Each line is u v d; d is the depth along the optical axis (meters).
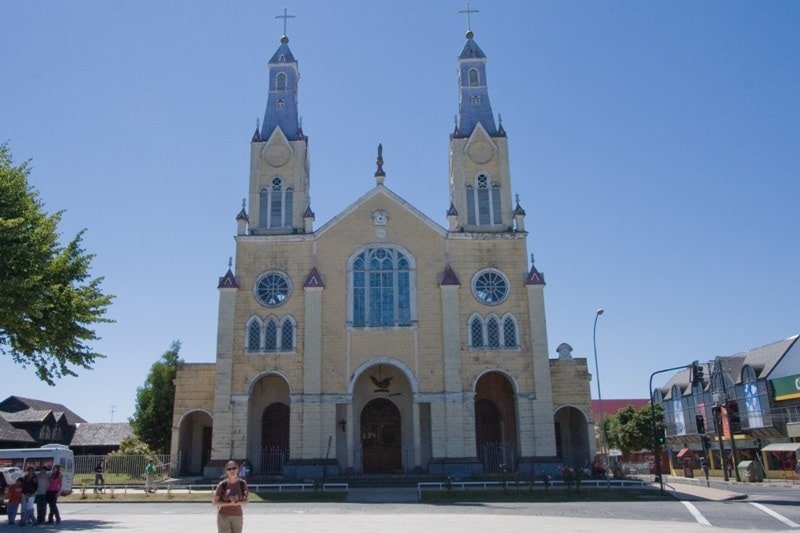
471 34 59.12
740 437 71.69
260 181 53.34
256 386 49.97
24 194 29.66
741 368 71.44
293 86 57.28
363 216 51.16
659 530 22.20
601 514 28.05
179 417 49.22
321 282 49.12
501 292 49.97
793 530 22.23
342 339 48.50
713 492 39.47
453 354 47.97
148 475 42.75
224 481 14.54
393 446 49.75
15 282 25.69
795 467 60.59
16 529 23.30
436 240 50.78
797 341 65.62
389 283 49.88
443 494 37.03
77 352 31.75
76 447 85.50
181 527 23.84
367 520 25.73
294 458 45.94
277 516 27.53
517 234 51.03
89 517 28.08
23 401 90.25
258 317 49.00
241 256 50.34
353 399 49.09
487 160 53.72
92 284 32.28
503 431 49.84
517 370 48.25
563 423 52.81
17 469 31.47
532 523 24.34
